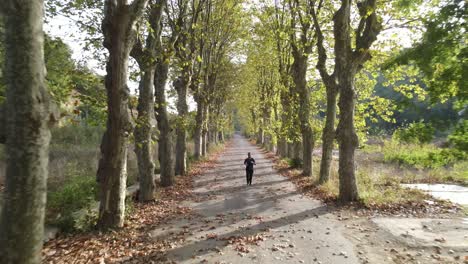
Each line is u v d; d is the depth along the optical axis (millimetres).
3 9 3801
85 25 13211
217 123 38531
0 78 5938
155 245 7012
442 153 5117
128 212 9562
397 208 10234
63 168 16266
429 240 7141
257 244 7039
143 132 11469
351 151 11430
